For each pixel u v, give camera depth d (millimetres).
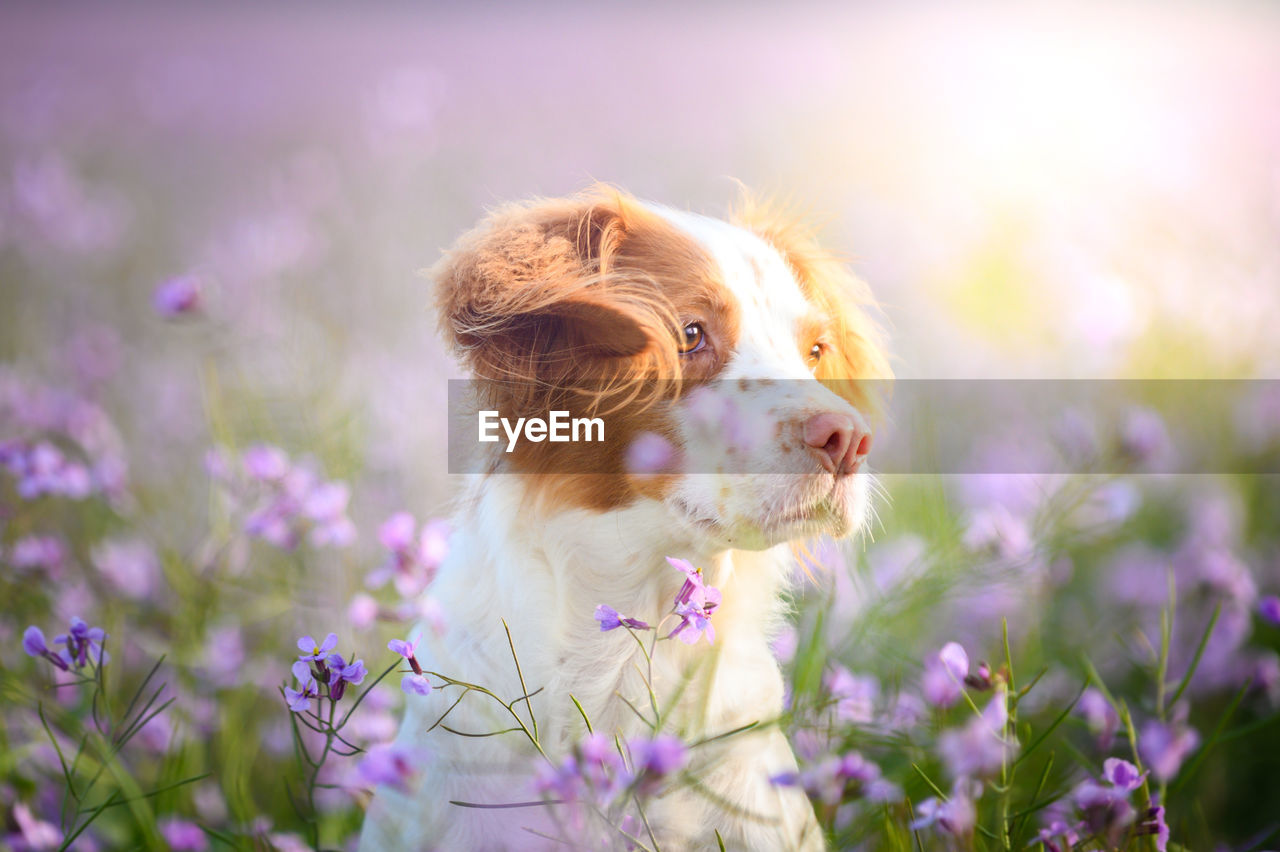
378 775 690
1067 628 1038
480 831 750
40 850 812
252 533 902
